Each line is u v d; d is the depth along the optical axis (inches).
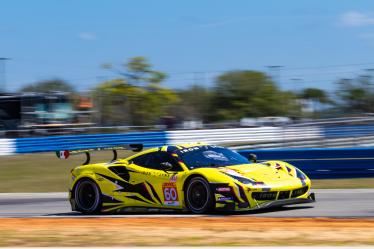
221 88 5954.7
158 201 1071.6
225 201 981.8
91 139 3410.4
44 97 3580.2
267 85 5792.3
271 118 4845.0
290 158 1724.9
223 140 3690.9
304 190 1058.1
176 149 1091.3
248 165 1070.4
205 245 701.9
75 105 3777.1
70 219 1071.6
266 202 990.4
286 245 686.5
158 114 6072.8
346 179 1672.0
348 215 991.0
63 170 2333.9
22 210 1306.6
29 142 3292.3
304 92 4345.5
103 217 1094.4
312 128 3462.1
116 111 4739.2
